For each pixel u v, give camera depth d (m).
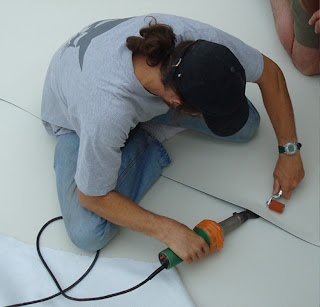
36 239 1.31
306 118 1.46
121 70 0.91
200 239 1.08
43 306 1.15
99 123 0.91
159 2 1.93
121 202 1.11
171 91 0.86
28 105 1.66
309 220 1.25
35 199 1.41
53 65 1.18
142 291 1.15
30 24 1.94
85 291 1.17
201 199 1.35
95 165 0.98
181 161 1.44
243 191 1.34
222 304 1.13
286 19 1.57
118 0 1.97
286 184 1.26
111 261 1.24
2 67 1.79
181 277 1.19
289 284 1.15
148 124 1.42
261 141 1.44
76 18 1.93
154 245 1.26
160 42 0.83
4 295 1.16
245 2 1.87
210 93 0.80
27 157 1.52
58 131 1.39
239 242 1.24
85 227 1.20
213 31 1.01
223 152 1.44
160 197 1.37
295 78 1.58
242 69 0.84
